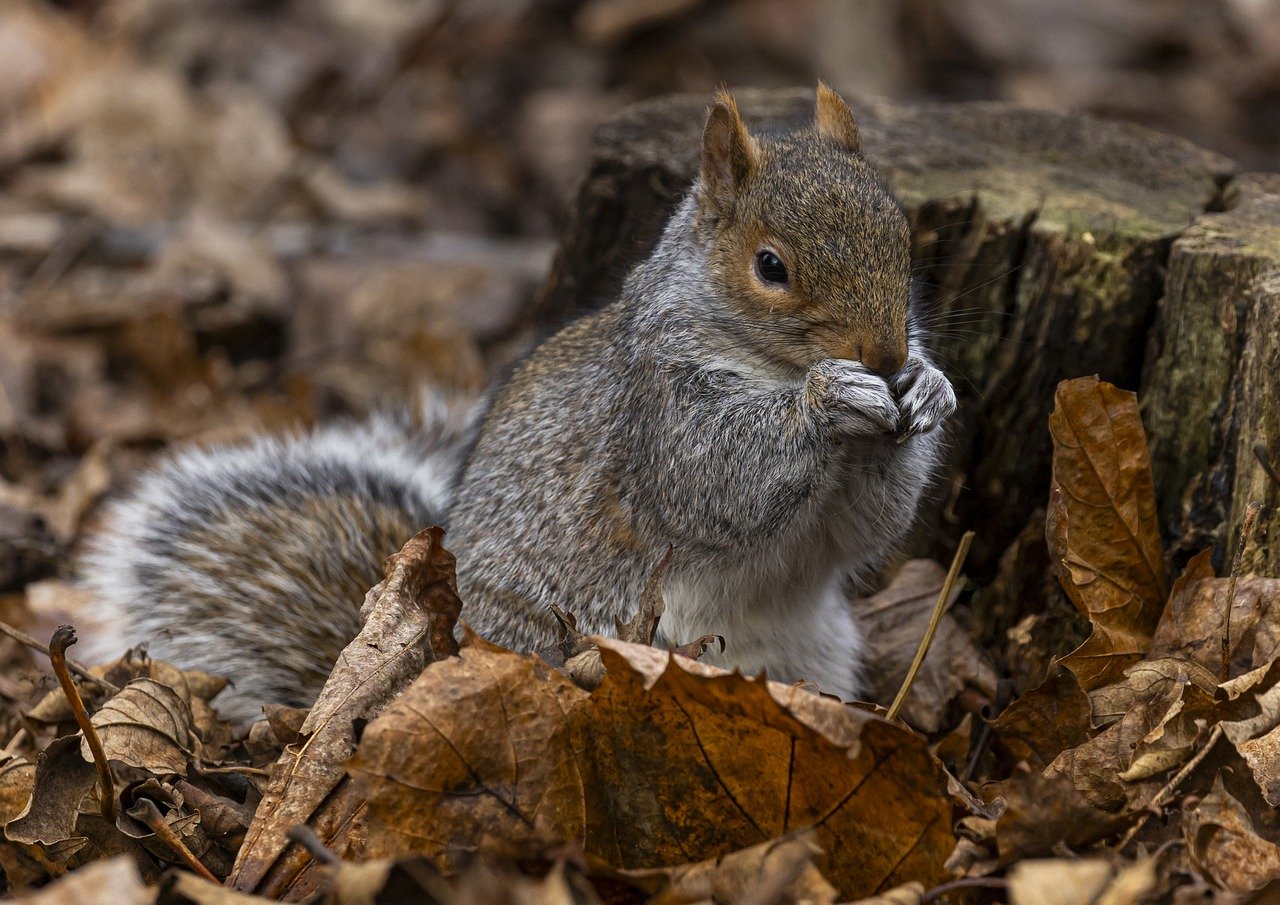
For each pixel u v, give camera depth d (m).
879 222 7.89
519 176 17.84
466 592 8.97
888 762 5.76
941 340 9.27
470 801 6.11
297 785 6.57
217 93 18.22
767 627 8.84
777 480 8.12
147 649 8.73
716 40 19.59
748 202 8.06
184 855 6.46
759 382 8.28
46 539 11.03
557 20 20.25
